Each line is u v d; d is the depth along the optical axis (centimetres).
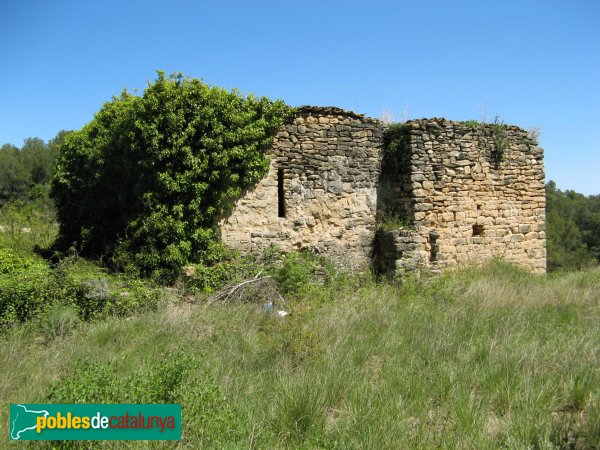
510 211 1318
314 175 1130
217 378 508
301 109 1112
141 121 965
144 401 407
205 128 991
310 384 478
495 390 496
